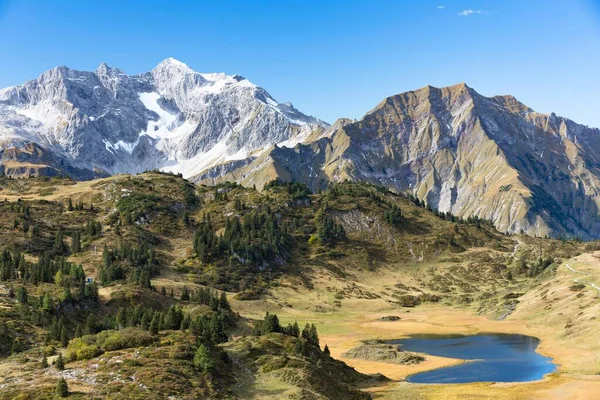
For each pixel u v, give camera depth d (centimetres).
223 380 9038
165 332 10769
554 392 9525
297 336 12450
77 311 13675
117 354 9475
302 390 8812
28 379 8300
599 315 14362
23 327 11738
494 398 9369
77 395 7506
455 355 13712
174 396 7875
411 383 10831
